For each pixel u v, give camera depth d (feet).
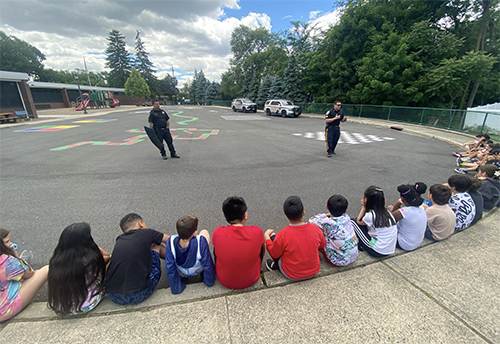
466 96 76.95
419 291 7.05
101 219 11.89
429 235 9.41
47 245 9.87
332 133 23.81
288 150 27.76
